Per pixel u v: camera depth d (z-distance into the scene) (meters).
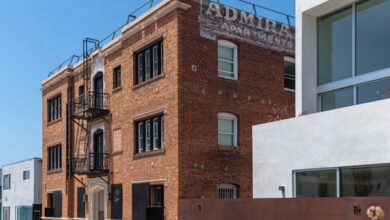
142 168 22.41
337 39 13.42
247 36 22.64
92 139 27.33
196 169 20.39
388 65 11.81
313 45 13.95
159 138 21.69
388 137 10.27
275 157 13.18
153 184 21.52
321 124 11.89
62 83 31.48
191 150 20.36
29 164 41.53
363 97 12.52
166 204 20.48
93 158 26.81
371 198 10.11
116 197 24.42
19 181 43.59
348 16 13.15
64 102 31.06
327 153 11.66
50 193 32.94
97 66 27.41
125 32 24.31
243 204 13.88
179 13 20.58
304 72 13.73
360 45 12.68
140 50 23.19
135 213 22.58
